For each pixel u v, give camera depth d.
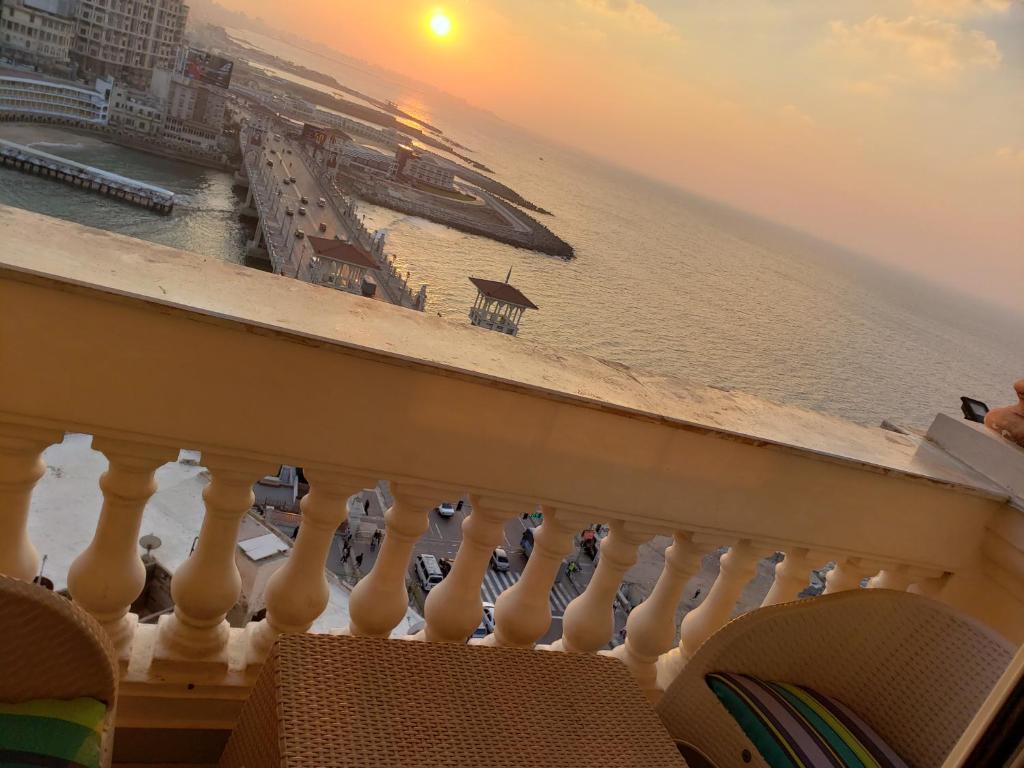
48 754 0.99
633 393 1.85
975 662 1.66
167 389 1.38
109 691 1.12
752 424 1.99
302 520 1.66
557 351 1.95
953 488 2.20
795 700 1.63
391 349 1.49
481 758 1.15
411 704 1.20
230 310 1.37
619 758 1.25
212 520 1.57
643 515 1.89
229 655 1.75
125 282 1.32
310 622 1.75
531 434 1.68
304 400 1.47
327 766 1.03
